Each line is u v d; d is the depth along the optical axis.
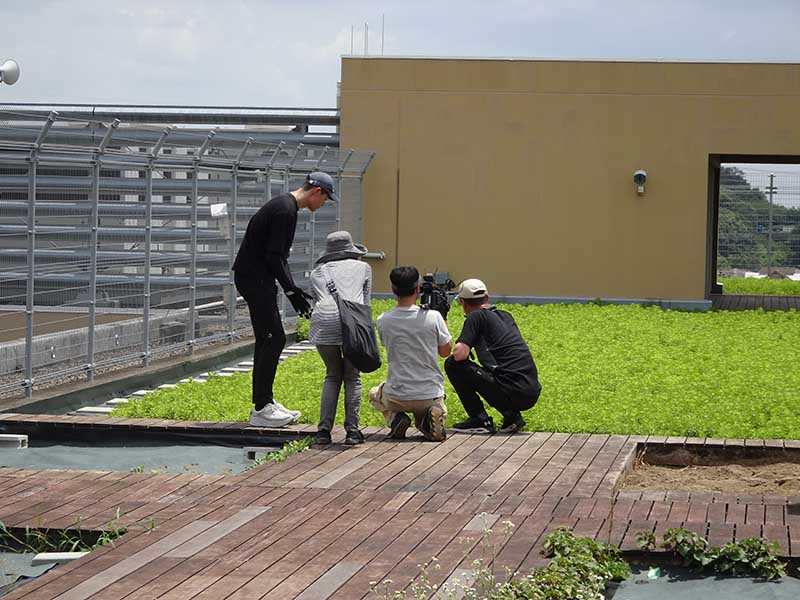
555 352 17.22
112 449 10.97
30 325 12.56
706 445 10.41
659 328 20.48
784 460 10.30
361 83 25.61
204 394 13.24
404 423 10.60
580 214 25.30
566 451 10.10
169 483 8.74
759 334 19.89
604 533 7.32
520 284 25.50
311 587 6.27
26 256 13.10
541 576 6.30
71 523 7.59
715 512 7.88
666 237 25.16
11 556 7.38
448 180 25.56
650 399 12.95
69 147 13.13
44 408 12.46
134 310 15.23
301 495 8.38
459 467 9.42
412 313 10.57
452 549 6.98
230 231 18.00
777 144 24.88
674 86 25.00
